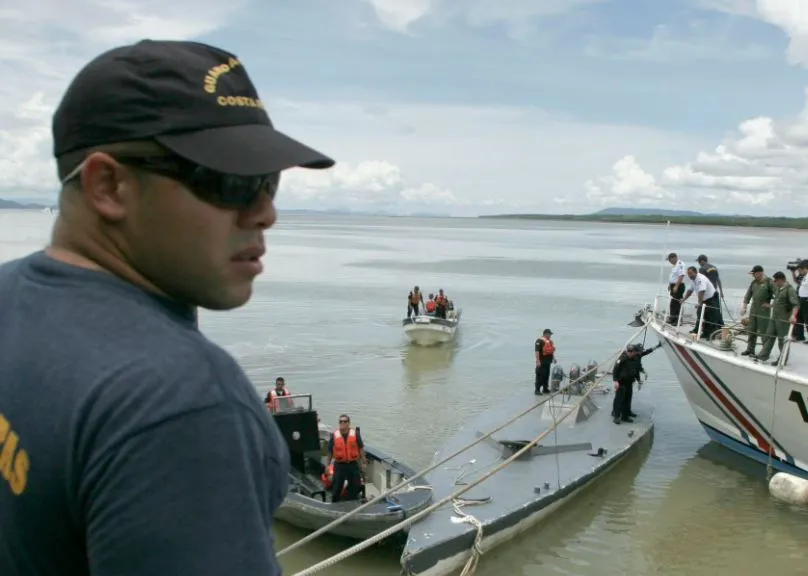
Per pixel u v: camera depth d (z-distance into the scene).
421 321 31.30
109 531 1.29
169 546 1.29
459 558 12.22
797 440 15.66
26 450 1.38
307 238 141.75
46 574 1.44
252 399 1.50
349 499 13.23
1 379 1.46
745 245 162.00
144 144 1.49
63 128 1.56
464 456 16.08
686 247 140.88
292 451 15.35
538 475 15.02
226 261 1.62
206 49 1.66
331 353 29.45
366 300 45.22
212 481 1.33
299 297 46.22
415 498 13.18
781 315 15.47
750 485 16.38
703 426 19.14
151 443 1.30
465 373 26.61
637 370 18.78
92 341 1.42
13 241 78.94
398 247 111.62
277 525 13.92
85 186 1.53
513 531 13.37
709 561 12.98
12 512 1.41
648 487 16.20
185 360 1.40
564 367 27.97
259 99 1.72
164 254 1.57
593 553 13.20
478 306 44.34
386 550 13.06
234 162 1.52
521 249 114.00
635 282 60.06
